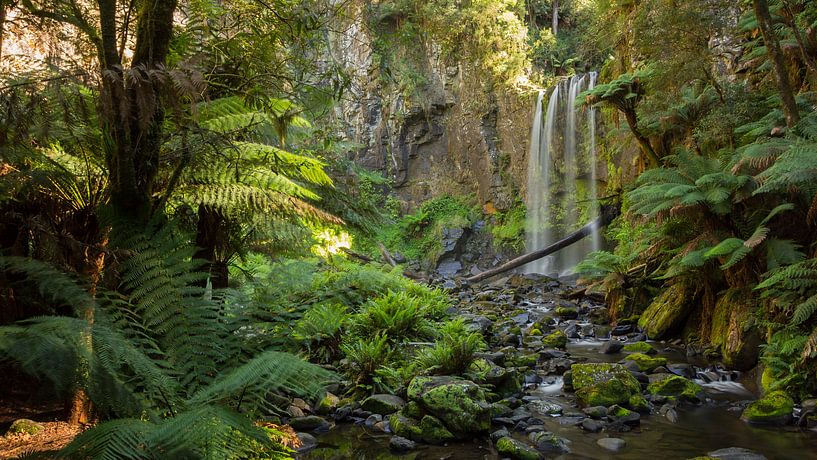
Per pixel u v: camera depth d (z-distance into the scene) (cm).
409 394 491
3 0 318
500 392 555
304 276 413
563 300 1184
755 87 860
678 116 858
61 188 328
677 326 808
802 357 507
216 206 400
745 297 676
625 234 1163
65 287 274
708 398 553
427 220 2166
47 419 346
